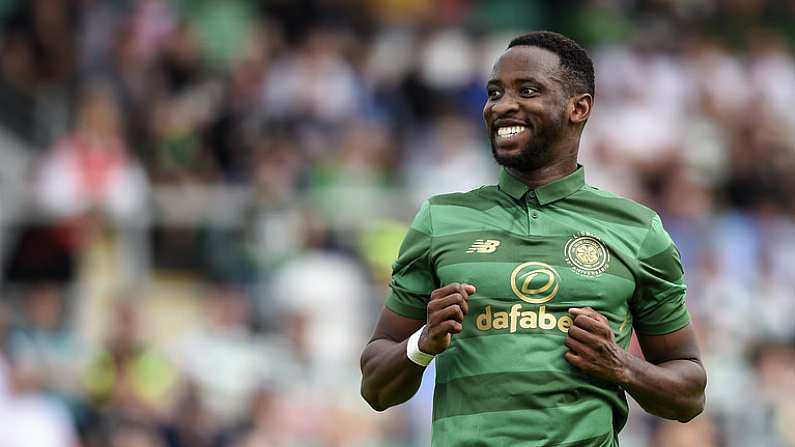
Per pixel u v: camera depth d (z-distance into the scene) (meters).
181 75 46.94
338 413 36.28
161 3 48.69
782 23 58.25
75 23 47.00
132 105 44.78
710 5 57.31
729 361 40.53
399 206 42.41
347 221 41.22
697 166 50.00
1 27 46.62
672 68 53.28
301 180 42.69
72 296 38.34
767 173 50.44
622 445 36.66
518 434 15.18
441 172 45.12
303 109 45.69
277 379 36.59
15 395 34.75
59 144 41.66
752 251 46.03
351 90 47.25
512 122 15.94
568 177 16.20
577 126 16.31
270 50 48.56
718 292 43.12
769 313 44.00
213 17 49.09
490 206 16.22
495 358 15.38
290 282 38.88
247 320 38.56
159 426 34.94
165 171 42.28
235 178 42.84
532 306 15.47
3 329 35.62
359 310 38.88
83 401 35.75
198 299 39.34
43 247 38.53
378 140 45.41
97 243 39.66
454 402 15.56
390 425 36.19
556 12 54.94
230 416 35.66
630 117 49.81
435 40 50.72
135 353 36.31
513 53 16.14
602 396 15.48
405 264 16.36
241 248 40.22
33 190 39.91
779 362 40.22
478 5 54.19
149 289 39.62
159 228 40.59
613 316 15.59
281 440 35.12
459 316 15.02
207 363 36.50
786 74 56.25
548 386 15.23
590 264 15.62
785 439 39.00
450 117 48.03
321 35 48.44
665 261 15.96
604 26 54.41
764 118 53.41
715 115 52.59
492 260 15.69
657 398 15.55
